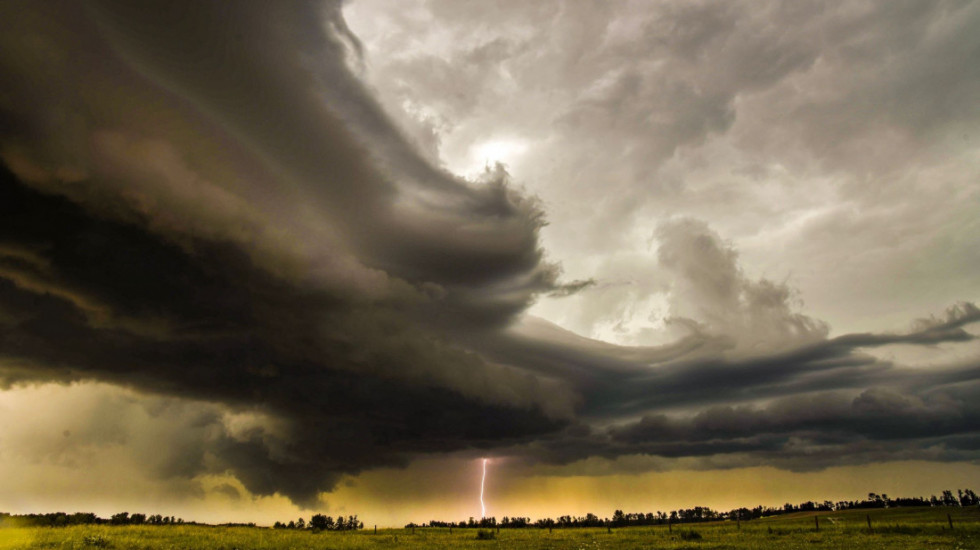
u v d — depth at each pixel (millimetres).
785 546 40594
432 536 58656
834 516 102562
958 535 47844
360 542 46281
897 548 37469
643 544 44750
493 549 41656
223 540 39094
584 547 42500
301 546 39125
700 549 39469
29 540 33000
